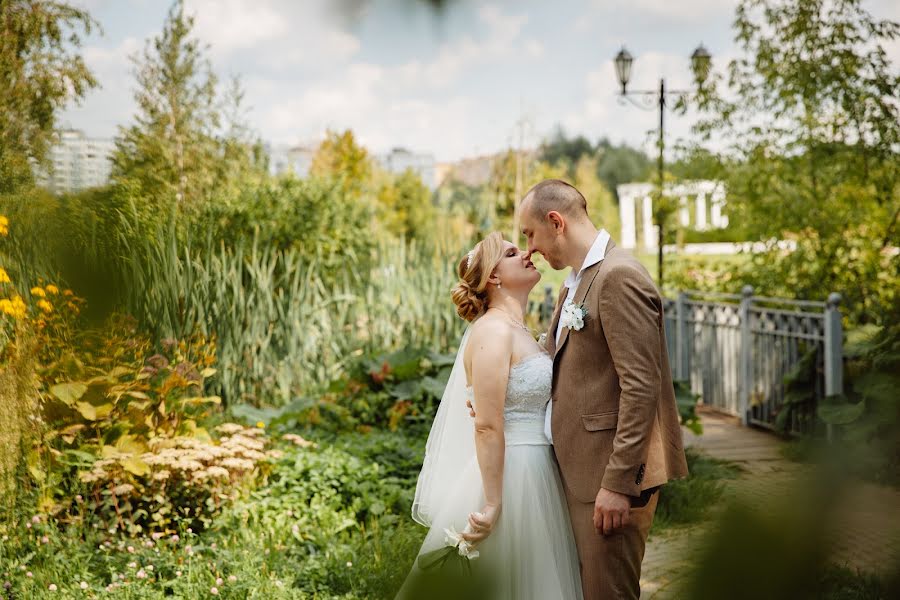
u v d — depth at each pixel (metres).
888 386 5.21
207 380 5.89
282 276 6.79
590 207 21.19
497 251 2.58
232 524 3.82
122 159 5.34
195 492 3.98
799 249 7.92
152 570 3.21
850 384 5.95
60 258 1.52
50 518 3.55
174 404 4.48
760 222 8.09
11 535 3.29
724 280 8.74
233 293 6.21
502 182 16.16
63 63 4.85
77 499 3.62
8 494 3.41
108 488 3.80
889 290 7.32
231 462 3.99
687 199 9.12
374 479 4.48
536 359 2.55
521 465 2.48
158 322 5.05
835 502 0.90
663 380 2.54
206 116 7.79
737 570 0.84
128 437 4.10
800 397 6.25
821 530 0.87
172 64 7.31
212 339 5.54
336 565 3.45
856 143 7.50
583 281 2.47
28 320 3.61
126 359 4.35
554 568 2.41
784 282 8.00
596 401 2.41
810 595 0.84
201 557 3.39
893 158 7.38
